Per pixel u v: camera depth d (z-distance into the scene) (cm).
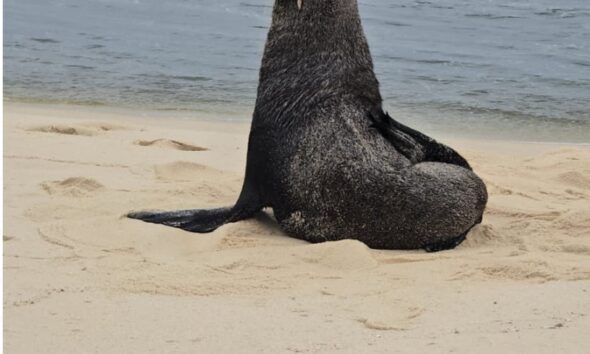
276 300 1084
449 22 4897
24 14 4603
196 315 1023
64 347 921
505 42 4319
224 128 2411
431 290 1127
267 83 1379
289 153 1341
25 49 3684
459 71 3572
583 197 1694
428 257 1281
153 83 3125
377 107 1369
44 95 2808
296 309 1050
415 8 5372
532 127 2619
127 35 4169
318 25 1352
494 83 3347
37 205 1458
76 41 3938
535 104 2983
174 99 2856
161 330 973
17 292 1084
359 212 1306
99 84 3058
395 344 935
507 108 2905
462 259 1268
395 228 1309
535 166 1978
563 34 4597
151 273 1169
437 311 1047
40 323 988
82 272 1170
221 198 1595
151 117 2544
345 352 912
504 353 907
